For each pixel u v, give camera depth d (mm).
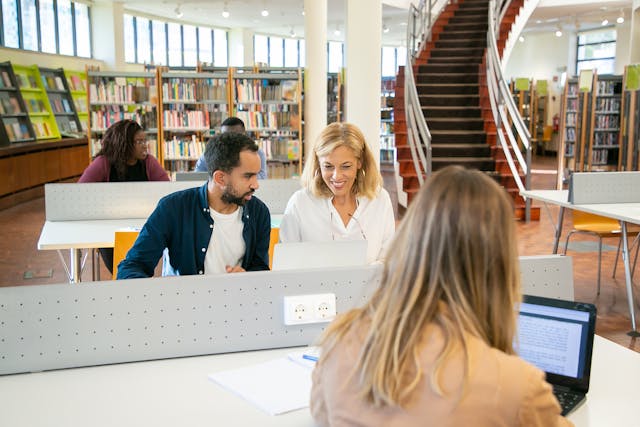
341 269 2180
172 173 10109
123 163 5020
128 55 17453
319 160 2957
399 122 11047
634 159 11898
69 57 15180
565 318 1807
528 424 1089
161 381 1905
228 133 2658
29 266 6867
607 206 5312
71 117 14883
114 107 9969
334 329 1247
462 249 1128
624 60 18688
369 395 1131
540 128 20578
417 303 1140
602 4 15273
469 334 1116
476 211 1130
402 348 1117
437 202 1149
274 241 4055
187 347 2076
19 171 11141
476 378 1080
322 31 10531
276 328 2145
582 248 7590
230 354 2107
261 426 1644
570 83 14367
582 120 13094
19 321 1943
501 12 12680
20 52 13352
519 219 9508
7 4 13008
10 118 12289
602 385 1896
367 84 8977
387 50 24719
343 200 3059
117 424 1651
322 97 10664
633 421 1676
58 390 1846
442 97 11164
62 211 4836
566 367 1795
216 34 20609
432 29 12898
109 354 2018
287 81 10281
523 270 2254
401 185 10508
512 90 18859
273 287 2127
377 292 1226
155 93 9953
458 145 10336
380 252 3094
